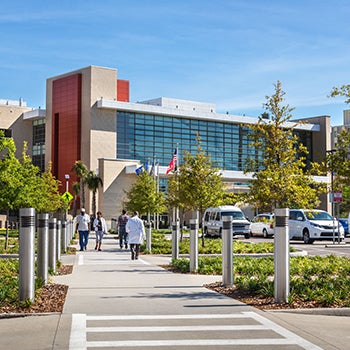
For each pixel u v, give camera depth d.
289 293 10.45
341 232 35.25
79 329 8.12
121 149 75.44
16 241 34.66
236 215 42.97
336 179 14.48
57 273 15.71
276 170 20.59
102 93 75.88
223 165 80.44
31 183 30.09
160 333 7.90
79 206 74.62
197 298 11.00
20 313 9.19
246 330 8.13
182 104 84.31
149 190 52.69
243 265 17.02
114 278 14.78
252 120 82.12
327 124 88.12
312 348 7.15
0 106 82.69
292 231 36.59
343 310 9.55
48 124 81.38
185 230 51.56
